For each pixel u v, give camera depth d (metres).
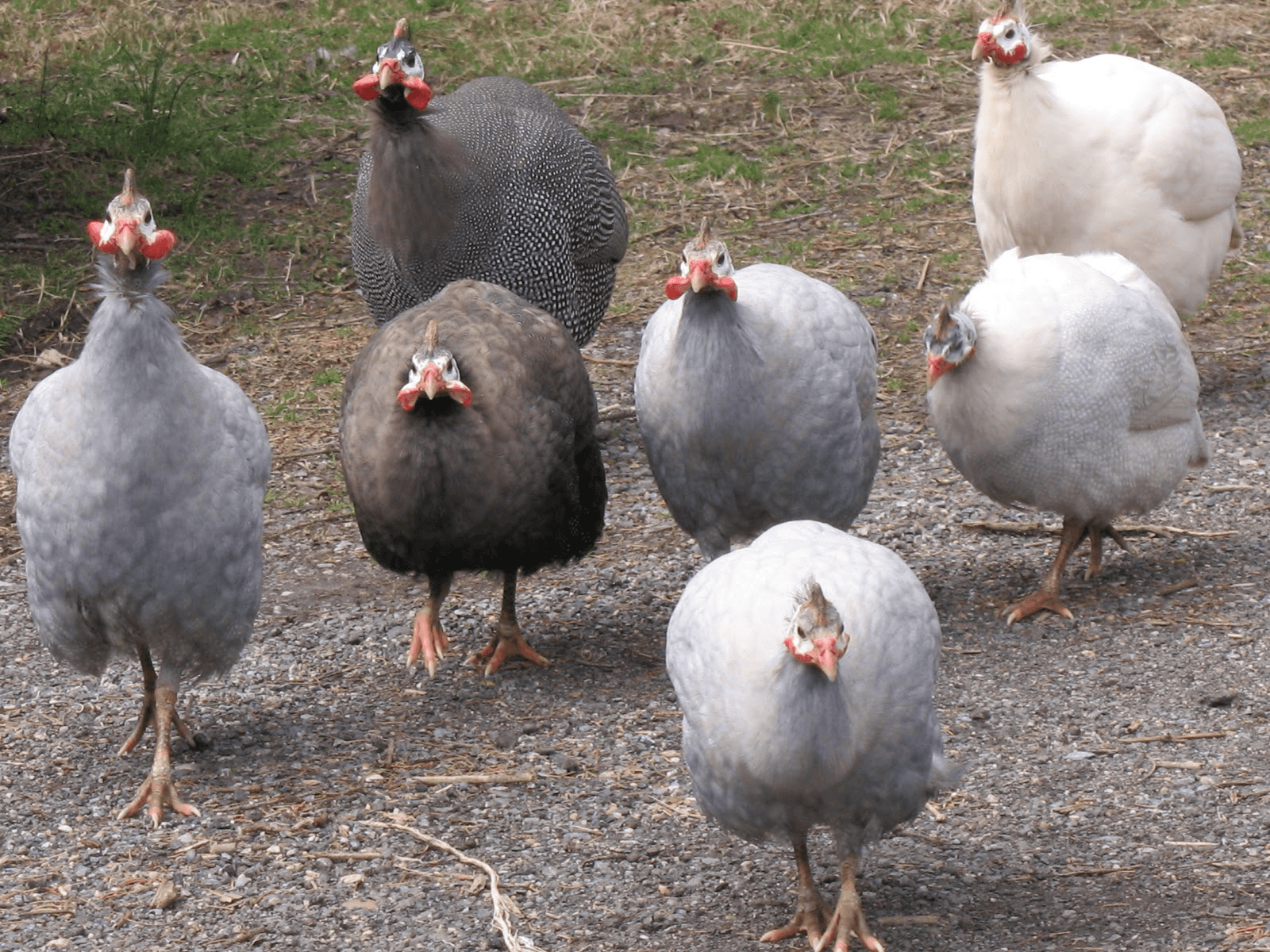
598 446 6.93
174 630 5.71
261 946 4.91
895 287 11.21
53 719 6.53
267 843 5.53
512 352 6.39
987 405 6.70
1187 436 7.07
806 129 14.29
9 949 4.90
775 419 6.25
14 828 5.66
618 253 9.20
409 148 7.95
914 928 4.81
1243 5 16.92
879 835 4.68
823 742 4.32
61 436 5.43
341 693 6.73
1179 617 6.92
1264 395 9.37
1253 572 7.33
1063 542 7.11
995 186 8.55
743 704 4.39
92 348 5.36
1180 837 5.26
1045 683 6.43
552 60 15.95
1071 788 5.64
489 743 6.21
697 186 13.19
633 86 15.33
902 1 17.20
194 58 16.08
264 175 13.57
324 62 16.02
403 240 8.07
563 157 8.66
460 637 7.22
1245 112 14.23
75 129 14.15
